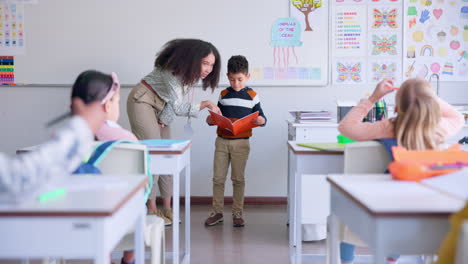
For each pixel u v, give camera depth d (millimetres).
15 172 911
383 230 955
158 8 3617
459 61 3605
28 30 3637
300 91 3674
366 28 3596
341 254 1811
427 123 1576
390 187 1168
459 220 836
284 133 3719
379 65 3619
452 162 1344
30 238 969
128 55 3646
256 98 3098
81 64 3652
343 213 1262
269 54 3631
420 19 3586
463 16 3584
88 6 3623
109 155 1708
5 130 3723
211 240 2811
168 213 3164
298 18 3605
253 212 3512
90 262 2354
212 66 2838
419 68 3613
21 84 3660
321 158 2053
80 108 1138
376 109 2584
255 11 3607
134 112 2820
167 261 2418
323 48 3617
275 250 2623
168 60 2723
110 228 1002
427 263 2098
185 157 2305
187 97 3664
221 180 3119
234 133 2699
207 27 3625
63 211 957
